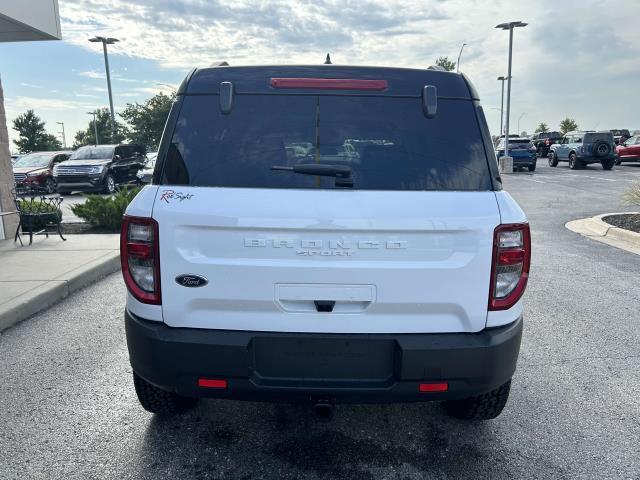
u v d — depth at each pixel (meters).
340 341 2.50
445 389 2.52
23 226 9.42
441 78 2.75
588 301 5.85
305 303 2.51
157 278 2.52
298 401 2.58
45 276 6.39
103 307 5.73
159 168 2.62
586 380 3.95
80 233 10.27
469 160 2.63
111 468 2.88
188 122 2.67
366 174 2.59
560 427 3.31
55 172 19.48
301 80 2.69
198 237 2.48
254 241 2.47
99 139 61.91
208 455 3.00
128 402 3.60
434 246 2.47
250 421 3.37
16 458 2.96
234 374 2.49
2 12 7.48
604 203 14.67
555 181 21.22
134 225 2.54
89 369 4.13
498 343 2.51
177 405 3.28
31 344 4.66
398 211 2.46
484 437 3.20
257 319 2.52
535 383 3.90
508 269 2.54
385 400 2.55
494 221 2.49
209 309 2.54
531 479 2.80
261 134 2.65
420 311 2.52
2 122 8.95
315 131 2.65
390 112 2.68
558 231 10.44
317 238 2.46
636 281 6.68
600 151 26.50
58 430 3.25
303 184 2.55
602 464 2.93
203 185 2.56
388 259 2.47
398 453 3.03
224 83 2.68
